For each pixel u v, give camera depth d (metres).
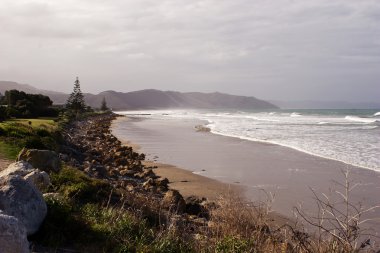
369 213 12.79
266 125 59.75
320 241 6.09
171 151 30.56
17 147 18.92
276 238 7.42
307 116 93.88
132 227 8.60
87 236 7.88
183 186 17.69
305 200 14.77
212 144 35.06
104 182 12.10
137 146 34.09
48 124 37.84
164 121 82.06
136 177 19.36
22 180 7.48
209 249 7.66
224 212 9.12
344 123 62.03
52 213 8.12
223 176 20.08
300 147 31.16
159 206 11.44
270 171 21.30
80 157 24.02
